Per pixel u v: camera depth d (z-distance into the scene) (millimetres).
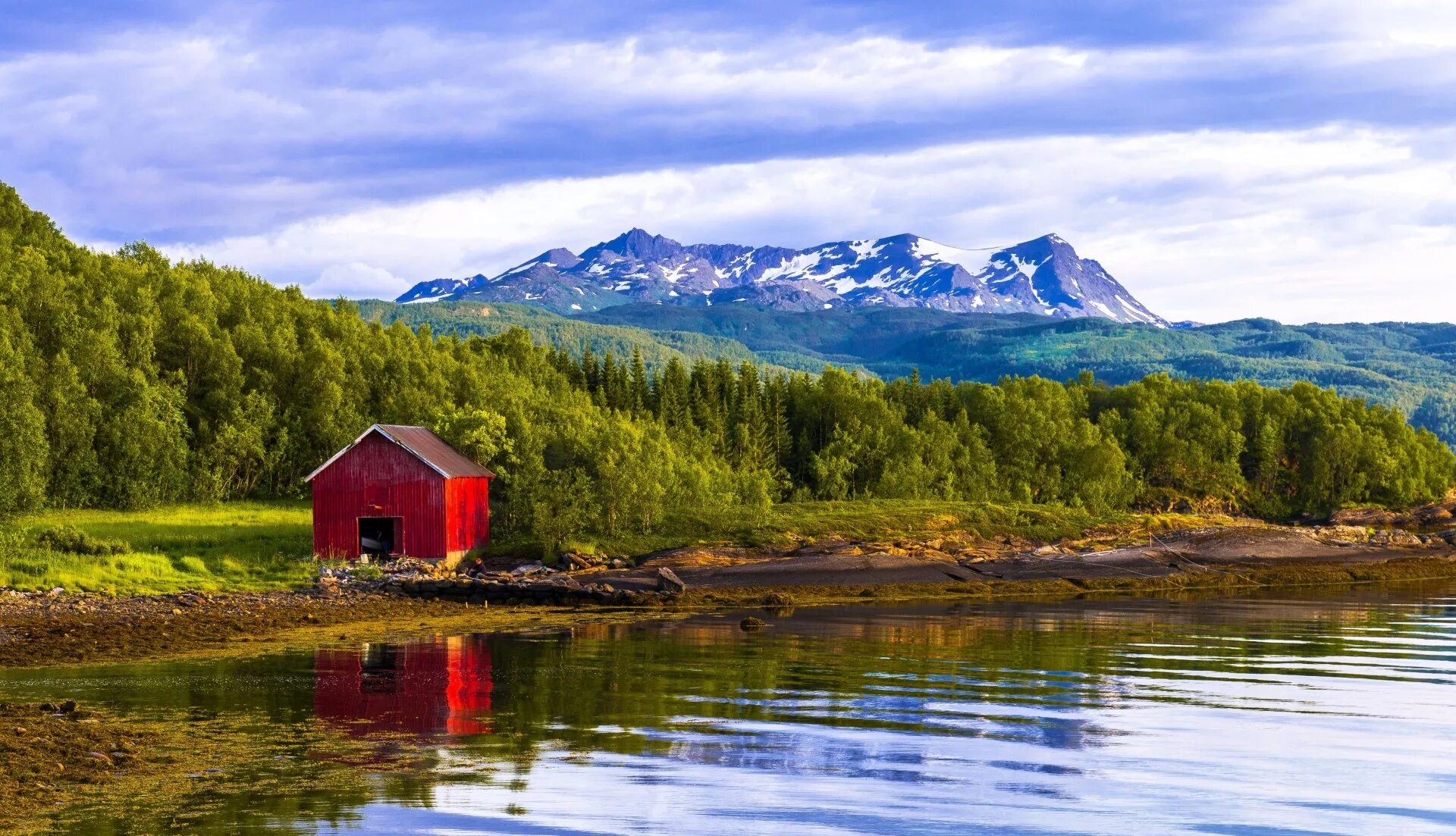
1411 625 47312
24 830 16844
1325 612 52750
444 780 19891
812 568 64250
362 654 35531
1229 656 37219
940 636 42094
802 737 23703
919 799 19172
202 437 92875
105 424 82812
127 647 35812
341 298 140625
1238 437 149250
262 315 115688
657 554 66750
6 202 138125
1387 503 146500
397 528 62219
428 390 105062
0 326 91812
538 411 97250
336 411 98188
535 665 33469
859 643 39500
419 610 49156
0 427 73875
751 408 126938
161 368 99938
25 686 28844
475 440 70625
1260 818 18594
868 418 128500
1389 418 161125
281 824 17344
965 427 130000
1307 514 144000
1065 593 63688
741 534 71812
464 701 27344
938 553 71562
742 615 49844
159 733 23312
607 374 143625
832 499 109812
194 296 112812
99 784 19391
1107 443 128750
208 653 35188
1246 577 70875
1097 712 26891
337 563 59188
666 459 77625
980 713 26547
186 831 16922
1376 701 28812
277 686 29219
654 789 19484
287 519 76688
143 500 79500
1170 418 152875
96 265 121375
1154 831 17750
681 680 30891
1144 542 81438
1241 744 23781
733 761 21547
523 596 54094
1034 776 20844
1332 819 18594
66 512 74875
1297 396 164250
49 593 46906
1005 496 114812
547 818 17812
